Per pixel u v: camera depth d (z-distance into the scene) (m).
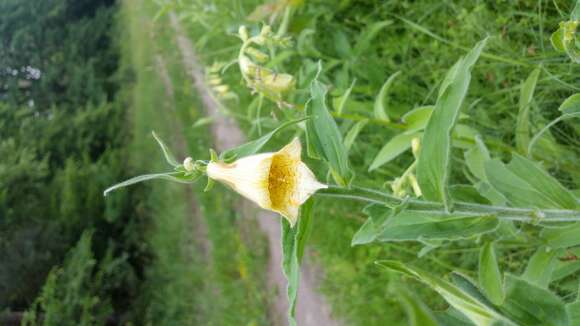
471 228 0.15
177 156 0.93
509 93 0.26
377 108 0.24
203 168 0.13
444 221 0.15
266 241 0.62
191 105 0.87
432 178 0.14
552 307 0.11
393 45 0.34
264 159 0.12
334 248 0.42
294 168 0.12
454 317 0.12
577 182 0.23
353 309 0.40
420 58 0.32
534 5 0.25
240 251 0.65
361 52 0.33
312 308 0.47
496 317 0.10
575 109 0.16
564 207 0.15
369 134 0.36
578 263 0.19
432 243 0.19
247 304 0.63
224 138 0.76
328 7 0.38
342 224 0.41
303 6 0.39
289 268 0.13
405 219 0.15
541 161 0.23
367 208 0.14
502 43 0.26
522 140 0.22
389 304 0.37
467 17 0.28
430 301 0.32
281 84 0.22
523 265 0.25
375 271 0.38
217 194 0.73
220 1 0.46
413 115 0.22
